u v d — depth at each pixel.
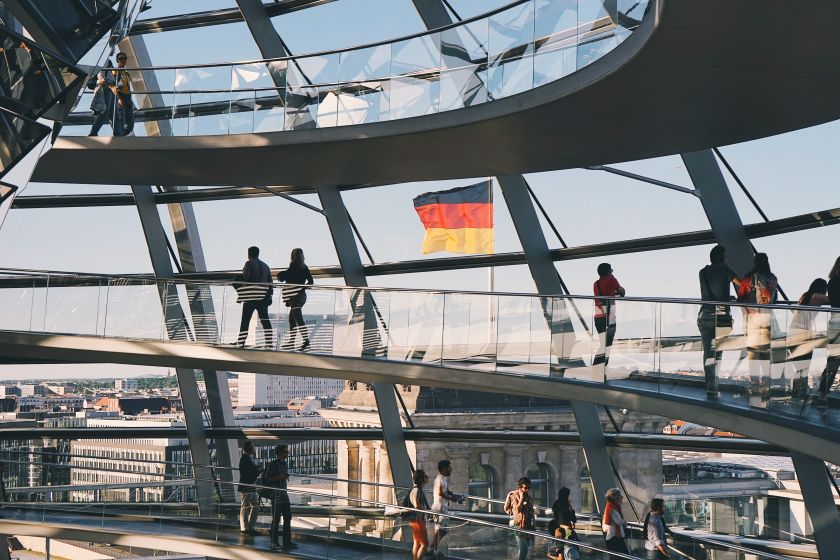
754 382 11.16
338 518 17.08
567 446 19.64
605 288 15.04
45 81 7.62
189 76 18.16
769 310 10.94
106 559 23.88
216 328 17.86
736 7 9.34
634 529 16.28
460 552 15.21
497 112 14.19
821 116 12.73
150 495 19.59
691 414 12.11
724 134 13.95
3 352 19.73
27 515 20.56
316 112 16.89
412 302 16.23
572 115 13.70
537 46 13.64
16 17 7.84
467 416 20.92
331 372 17.75
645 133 14.23
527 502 15.62
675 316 12.45
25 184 7.88
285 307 17.38
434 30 15.46
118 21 9.45
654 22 10.15
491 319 15.23
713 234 16.58
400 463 21.53
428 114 15.38
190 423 23.70
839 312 9.91
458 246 20.11
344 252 21.50
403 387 21.73
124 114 18.00
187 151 17.77
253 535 18.22
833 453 10.05
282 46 21.95
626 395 13.11
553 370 14.29
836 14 9.16
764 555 13.84
